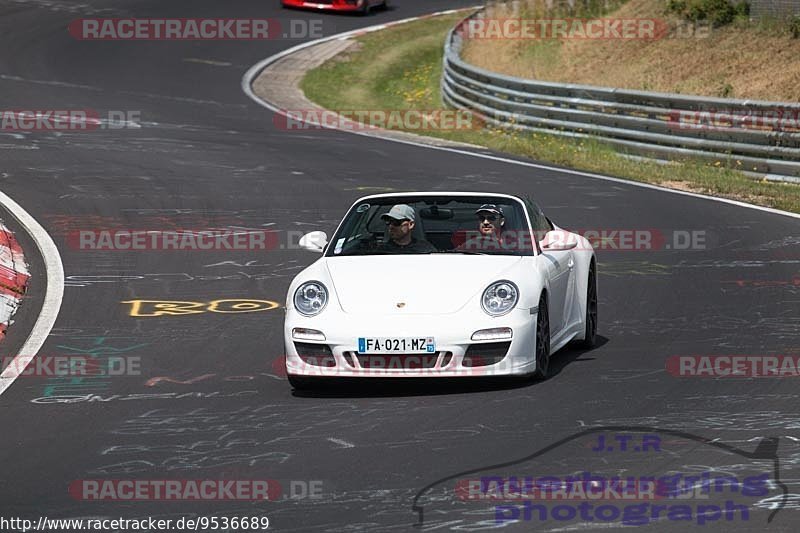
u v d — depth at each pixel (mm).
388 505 21812
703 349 34844
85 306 42688
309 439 26469
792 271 46594
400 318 30297
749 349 34625
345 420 28031
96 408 29844
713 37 100000
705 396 29406
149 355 35812
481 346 30141
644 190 67000
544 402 29188
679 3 105938
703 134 74125
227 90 110750
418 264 32469
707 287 44094
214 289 45375
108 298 43875
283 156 77625
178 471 24375
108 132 85000
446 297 30844
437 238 34219
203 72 118688
